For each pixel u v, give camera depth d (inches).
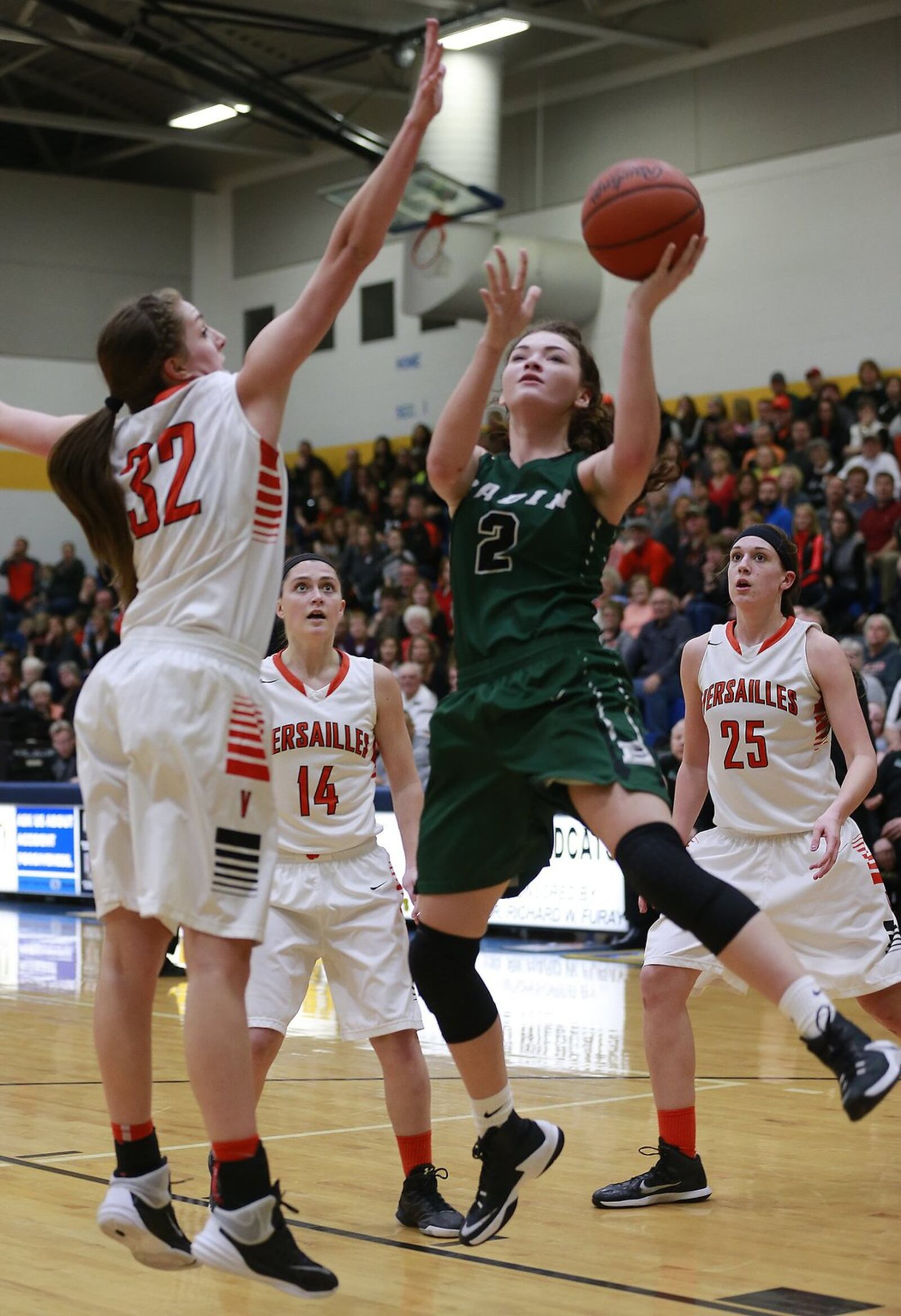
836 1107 223.1
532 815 133.3
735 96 708.0
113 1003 125.9
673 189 124.5
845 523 552.1
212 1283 138.7
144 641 123.3
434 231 680.4
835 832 162.6
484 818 132.0
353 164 848.3
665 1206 167.3
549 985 356.5
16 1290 135.0
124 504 126.0
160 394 128.1
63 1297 133.3
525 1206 167.0
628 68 743.7
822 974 174.7
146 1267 140.9
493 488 134.3
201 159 918.4
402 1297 134.3
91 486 126.3
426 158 696.4
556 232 769.6
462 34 658.2
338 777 170.6
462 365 811.4
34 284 891.4
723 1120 213.9
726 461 615.5
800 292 688.4
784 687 176.1
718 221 713.6
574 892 437.1
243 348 903.1
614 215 125.1
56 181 895.7
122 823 124.5
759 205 700.7
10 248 887.7
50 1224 156.1
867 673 480.1
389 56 729.6
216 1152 118.1
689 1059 169.8
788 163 692.1
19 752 597.9
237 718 122.0
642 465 125.6
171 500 123.4
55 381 895.1
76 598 818.8
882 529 567.2
